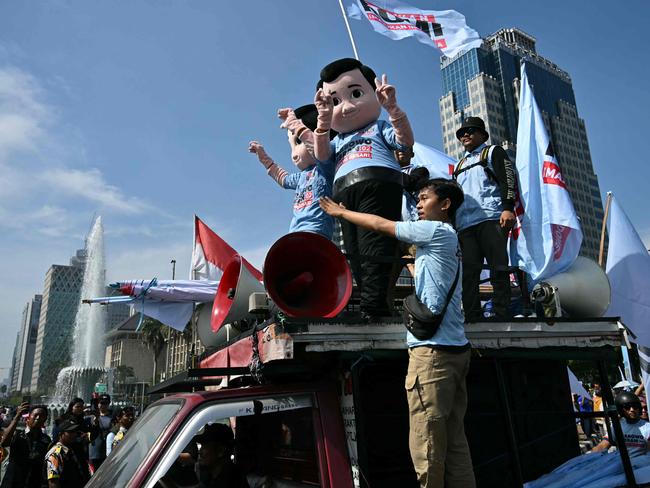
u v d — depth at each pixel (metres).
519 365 3.41
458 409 2.58
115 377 79.69
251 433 3.63
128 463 2.68
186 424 2.47
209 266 6.95
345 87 4.07
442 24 6.53
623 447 3.05
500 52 98.69
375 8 6.23
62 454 5.65
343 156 3.93
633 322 5.41
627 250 5.60
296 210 5.09
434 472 2.39
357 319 2.62
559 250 4.37
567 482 3.05
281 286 2.85
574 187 97.69
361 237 3.39
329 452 2.57
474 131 4.84
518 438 3.25
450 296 2.54
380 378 2.94
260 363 2.67
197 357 4.37
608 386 3.18
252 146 5.82
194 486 3.25
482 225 4.47
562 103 102.69
